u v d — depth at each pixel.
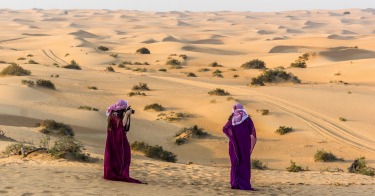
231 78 91.56
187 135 45.97
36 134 37.44
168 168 18.55
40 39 174.25
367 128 50.59
